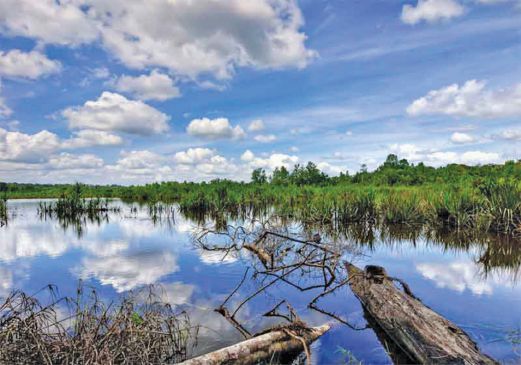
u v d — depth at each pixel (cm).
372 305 601
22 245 1252
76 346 405
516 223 1320
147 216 2208
